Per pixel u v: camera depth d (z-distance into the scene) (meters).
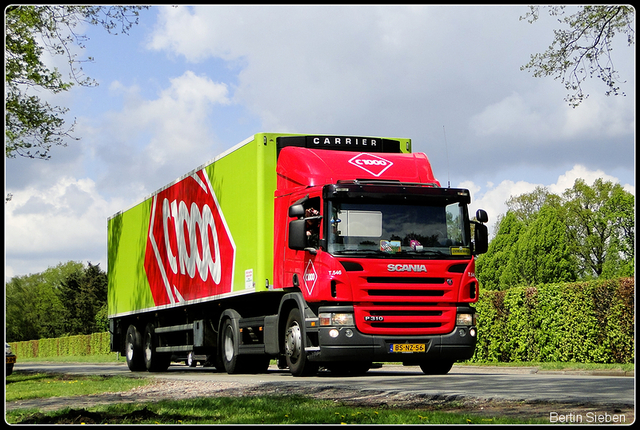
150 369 22.19
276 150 15.12
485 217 13.70
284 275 14.38
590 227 59.06
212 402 9.51
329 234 12.95
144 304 22.67
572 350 20.52
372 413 7.99
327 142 15.10
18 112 20.25
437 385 10.94
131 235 24.28
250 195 15.34
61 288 101.88
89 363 43.56
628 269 51.34
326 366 14.87
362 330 12.83
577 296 20.45
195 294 18.48
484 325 23.62
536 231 40.28
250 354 16.38
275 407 8.84
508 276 41.25
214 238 17.36
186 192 19.41
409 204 13.34
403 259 13.02
